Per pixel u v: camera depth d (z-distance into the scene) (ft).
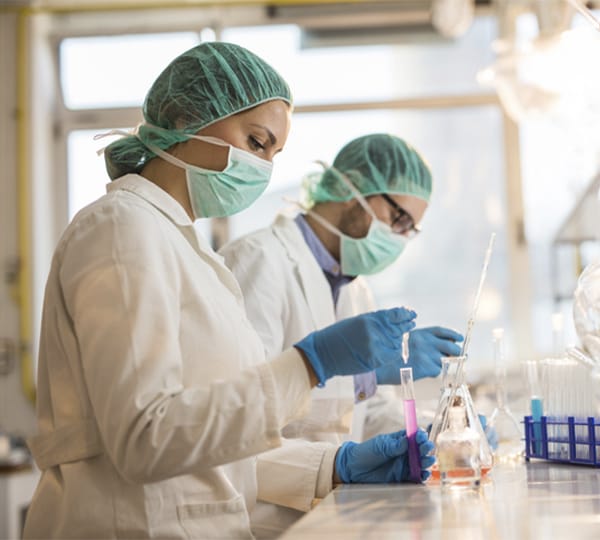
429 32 20.53
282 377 5.46
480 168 20.24
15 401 19.83
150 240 5.44
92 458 5.42
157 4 20.71
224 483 5.66
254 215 20.04
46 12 20.80
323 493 6.56
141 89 21.01
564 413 7.16
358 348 5.61
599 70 12.62
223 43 6.51
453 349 7.84
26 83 20.26
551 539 3.84
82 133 21.07
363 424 9.58
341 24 20.63
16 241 20.03
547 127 19.95
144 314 5.13
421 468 6.12
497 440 7.37
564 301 18.45
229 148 6.17
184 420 4.96
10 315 19.97
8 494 15.26
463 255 20.11
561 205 19.69
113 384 4.98
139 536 5.30
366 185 8.97
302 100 20.44
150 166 6.42
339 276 9.18
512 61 13.15
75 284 5.26
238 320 6.02
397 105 20.25
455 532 4.12
